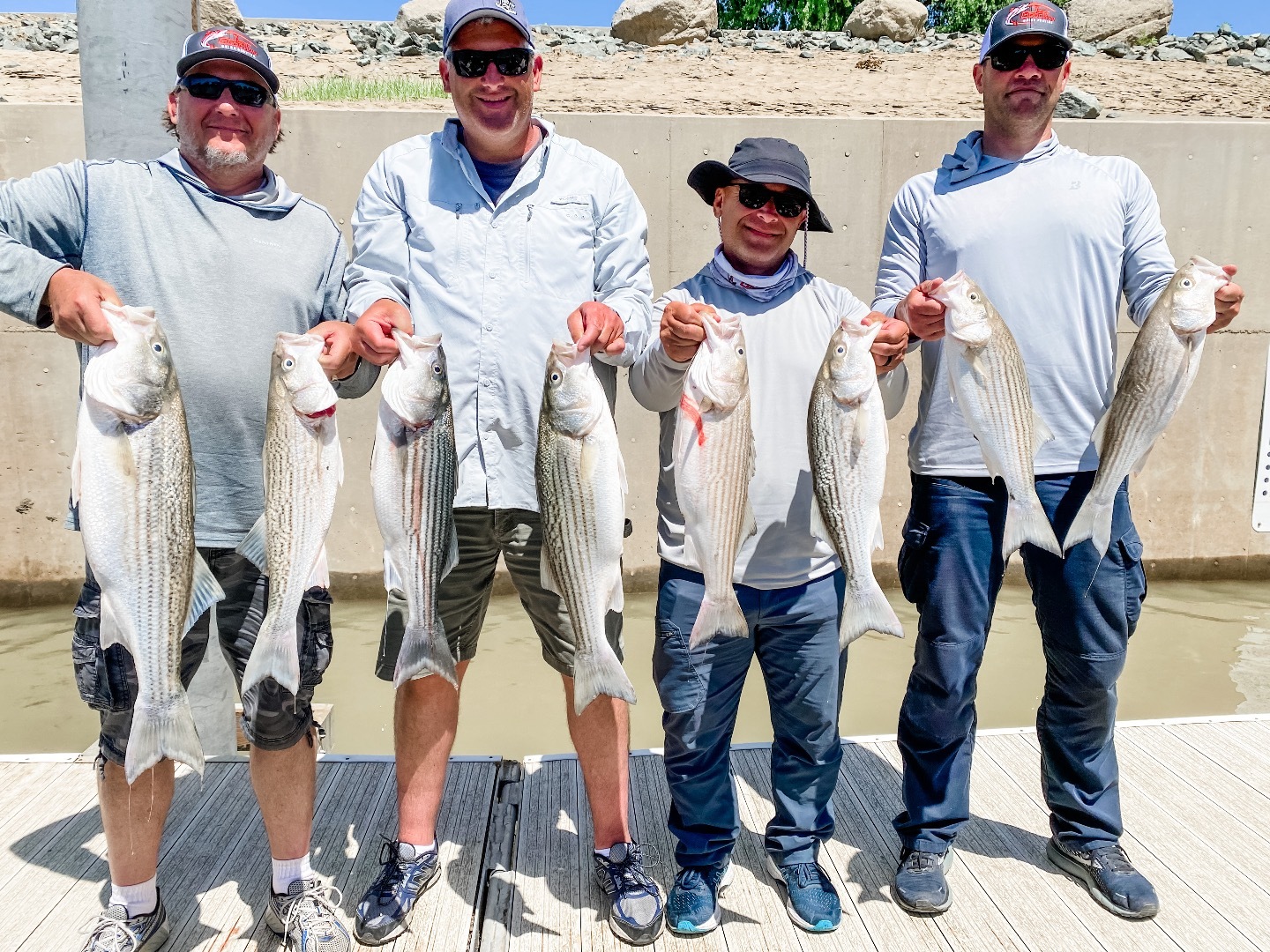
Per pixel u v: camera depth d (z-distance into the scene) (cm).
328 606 290
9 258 246
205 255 275
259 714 276
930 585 318
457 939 300
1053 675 327
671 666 300
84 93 395
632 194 323
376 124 754
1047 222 307
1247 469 860
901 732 330
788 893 312
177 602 254
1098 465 303
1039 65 302
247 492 282
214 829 356
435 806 321
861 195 796
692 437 270
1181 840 353
